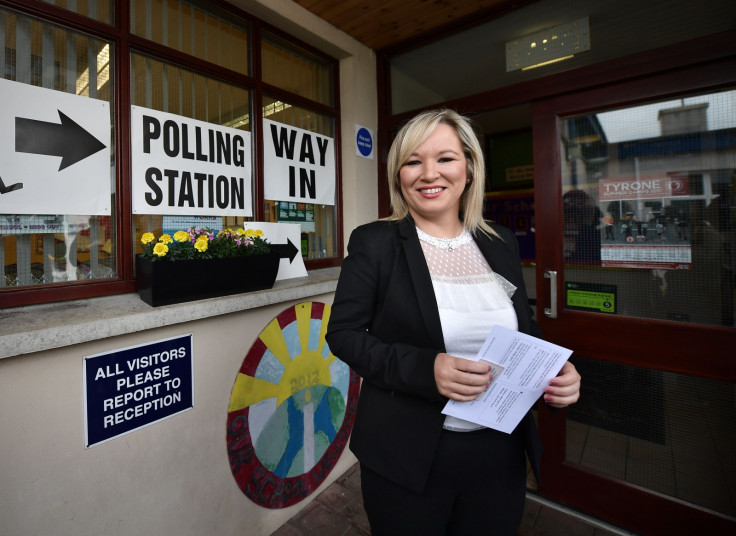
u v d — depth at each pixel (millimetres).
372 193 2611
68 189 1348
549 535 1736
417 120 864
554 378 746
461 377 681
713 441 1596
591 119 1850
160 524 1335
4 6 1236
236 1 1845
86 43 1421
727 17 1505
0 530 1002
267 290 1652
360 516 1818
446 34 2316
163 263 1284
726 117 1534
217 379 1498
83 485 1148
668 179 1657
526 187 4297
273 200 2076
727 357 1526
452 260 911
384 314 846
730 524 1538
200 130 1741
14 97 1229
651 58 1631
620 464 1809
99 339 1166
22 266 1273
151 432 1303
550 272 1943
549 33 1964
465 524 877
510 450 872
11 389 1009
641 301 1732
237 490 1577
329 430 2014
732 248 1532
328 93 2480
